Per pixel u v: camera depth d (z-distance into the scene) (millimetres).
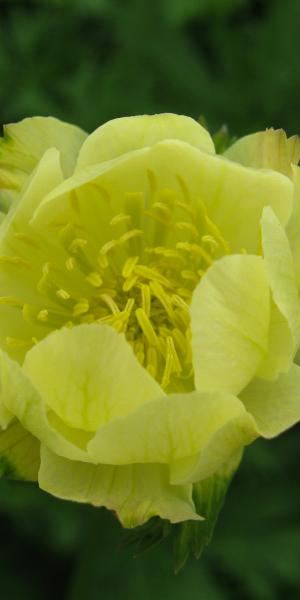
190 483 256
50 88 370
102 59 381
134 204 272
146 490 259
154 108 366
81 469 260
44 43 370
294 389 260
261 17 385
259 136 271
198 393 245
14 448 262
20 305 271
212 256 271
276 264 252
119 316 270
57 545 347
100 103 362
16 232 267
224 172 264
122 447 251
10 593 352
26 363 253
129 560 356
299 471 354
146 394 249
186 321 271
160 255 277
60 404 254
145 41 368
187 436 250
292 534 354
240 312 252
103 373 248
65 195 266
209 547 356
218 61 381
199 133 265
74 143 275
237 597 361
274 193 264
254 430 251
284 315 250
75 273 278
